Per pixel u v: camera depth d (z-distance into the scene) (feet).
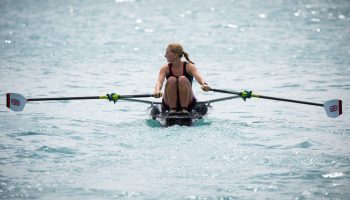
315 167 93.45
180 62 126.31
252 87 170.91
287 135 114.32
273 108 142.61
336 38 278.46
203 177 88.79
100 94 160.66
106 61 220.23
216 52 242.17
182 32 309.83
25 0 503.61
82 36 293.02
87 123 125.80
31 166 94.94
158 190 83.66
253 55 233.35
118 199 80.69
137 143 107.34
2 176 89.97
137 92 164.35
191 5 469.98
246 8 440.86
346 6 442.50
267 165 94.38
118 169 92.84
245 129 118.93
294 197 81.00
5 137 113.29
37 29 320.50
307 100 151.64
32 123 125.49
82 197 81.46
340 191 82.99
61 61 220.02
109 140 110.32
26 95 158.71
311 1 485.97
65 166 94.79
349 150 103.30
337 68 200.13
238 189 83.97
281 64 211.20
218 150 102.37
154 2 497.46
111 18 382.22
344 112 136.98
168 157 98.53
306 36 287.69
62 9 439.63
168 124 118.62
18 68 203.82
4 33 302.86
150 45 263.49
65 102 150.00
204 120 126.93
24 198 81.15
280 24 341.21
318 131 118.21
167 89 121.08
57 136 114.01
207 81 181.57
